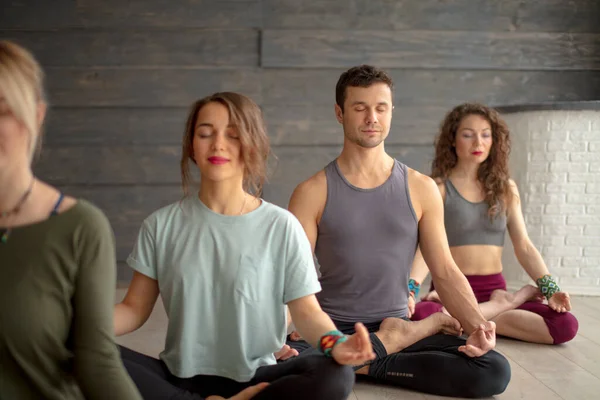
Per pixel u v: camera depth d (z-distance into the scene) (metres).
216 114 1.81
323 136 4.59
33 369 1.11
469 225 3.13
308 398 1.69
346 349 1.66
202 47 4.51
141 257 1.86
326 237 2.45
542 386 2.45
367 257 2.43
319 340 1.72
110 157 4.52
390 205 2.43
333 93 4.60
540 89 4.70
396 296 2.48
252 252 1.81
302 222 2.45
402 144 4.64
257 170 1.86
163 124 4.53
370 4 4.57
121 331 1.85
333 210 2.43
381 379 2.43
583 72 4.71
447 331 2.45
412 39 4.59
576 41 4.68
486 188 3.16
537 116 3.96
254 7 4.51
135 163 4.54
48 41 4.42
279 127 4.57
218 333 1.83
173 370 1.84
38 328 1.09
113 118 4.50
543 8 4.66
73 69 4.45
